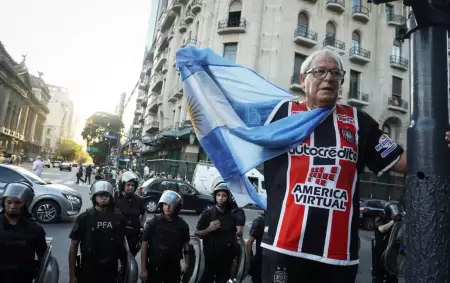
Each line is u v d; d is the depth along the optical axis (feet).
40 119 321.52
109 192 12.74
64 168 185.37
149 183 45.91
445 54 5.01
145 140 116.78
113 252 12.53
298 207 5.16
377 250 17.02
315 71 5.86
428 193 4.61
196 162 75.82
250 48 76.95
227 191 14.48
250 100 7.42
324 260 4.89
